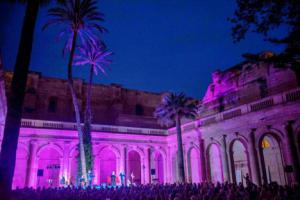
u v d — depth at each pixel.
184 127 43.41
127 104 56.38
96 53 39.09
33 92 46.16
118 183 39.78
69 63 33.72
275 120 28.91
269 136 31.28
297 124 26.84
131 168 48.44
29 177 35.03
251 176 30.81
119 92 55.06
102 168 45.47
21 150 37.75
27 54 14.63
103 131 42.06
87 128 35.28
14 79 14.10
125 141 43.56
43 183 40.53
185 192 19.03
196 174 41.66
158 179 43.91
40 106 46.97
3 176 12.53
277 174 30.80
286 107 27.94
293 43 11.74
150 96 59.88
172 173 45.22
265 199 18.23
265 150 32.97
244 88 39.72
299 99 26.78
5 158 12.82
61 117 48.06
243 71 40.28
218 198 16.98
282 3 11.52
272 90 34.62
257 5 12.13
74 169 42.47
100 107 53.25
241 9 12.55
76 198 18.23
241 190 20.55
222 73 44.72
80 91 51.28
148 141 45.59
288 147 27.05
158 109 40.03
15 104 13.73
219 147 36.16
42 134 37.38
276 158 31.22
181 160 35.78
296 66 12.44
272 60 12.66
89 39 36.97
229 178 33.62
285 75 33.22
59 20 32.50
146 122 53.19
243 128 32.59
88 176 32.91
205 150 38.44
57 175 41.69
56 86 49.38
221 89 44.25
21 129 36.03
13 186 36.22
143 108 58.19
